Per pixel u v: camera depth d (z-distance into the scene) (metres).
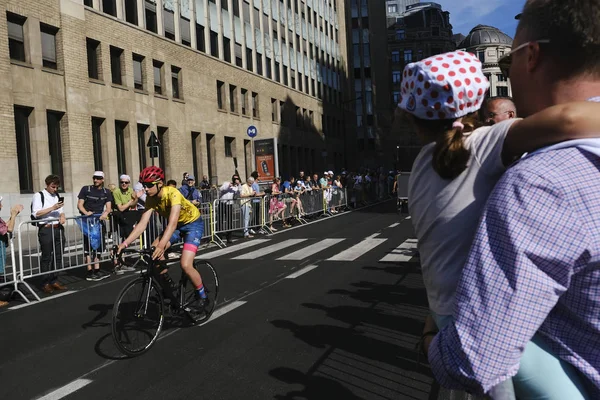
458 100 1.33
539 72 1.18
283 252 11.23
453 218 1.25
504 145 1.20
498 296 1.02
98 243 9.21
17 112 17.28
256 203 15.41
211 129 29.38
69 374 4.29
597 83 1.13
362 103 67.12
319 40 50.41
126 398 3.73
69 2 19.14
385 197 37.34
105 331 5.59
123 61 22.39
